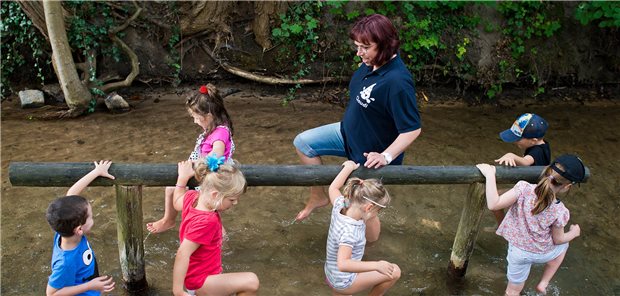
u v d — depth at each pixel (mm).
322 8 6883
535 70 7191
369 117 3252
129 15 6527
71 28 6246
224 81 7020
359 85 3260
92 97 6137
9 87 6504
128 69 6637
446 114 6648
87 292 2816
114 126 5871
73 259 2641
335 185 3150
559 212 3217
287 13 6805
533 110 6879
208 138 3467
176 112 6266
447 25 7023
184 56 6848
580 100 7168
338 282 3078
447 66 7051
